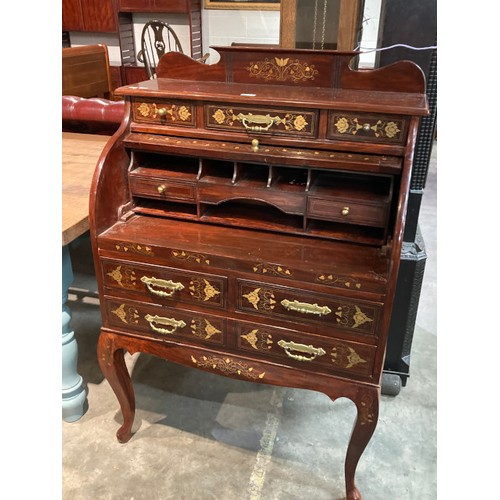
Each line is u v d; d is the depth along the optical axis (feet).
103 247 4.28
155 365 6.63
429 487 4.89
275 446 5.36
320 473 5.04
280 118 3.91
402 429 5.57
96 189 4.16
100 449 5.32
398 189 4.06
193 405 5.93
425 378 6.38
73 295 8.25
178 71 4.75
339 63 4.20
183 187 4.38
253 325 4.09
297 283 3.79
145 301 4.39
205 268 4.02
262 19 14.67
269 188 4.13
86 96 12.34
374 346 3.79
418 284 5.67
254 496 4.79
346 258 3.91
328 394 4.16
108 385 6.27
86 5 15.56
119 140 4.35
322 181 4.25
